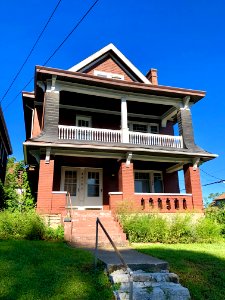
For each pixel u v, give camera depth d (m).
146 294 5.44
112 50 19.20
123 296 5.40
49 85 14.80
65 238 10.45
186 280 6.51
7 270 6.31
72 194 16.62
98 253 8.20
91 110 18.31
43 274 6.19
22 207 15.46
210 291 6.21
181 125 16.81
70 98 16.84
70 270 6.50
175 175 19.27
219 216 15.20
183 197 15.09
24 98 17.25
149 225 11.63
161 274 6.35
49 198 12.89
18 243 9.05
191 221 13.72
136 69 19.34
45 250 8.27
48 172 13.30
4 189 16.50
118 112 18.81
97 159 16.95
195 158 16.05
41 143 13.14
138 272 6.45
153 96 16.72
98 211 13.08
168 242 11.38
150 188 18.55
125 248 9.41
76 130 14.96
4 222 10.65
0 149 22.78
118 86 15.66
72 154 14.30
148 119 19.77
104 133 15.58
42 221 11.34
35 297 5.17
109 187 17.23
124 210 12.63
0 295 5.15
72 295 5.36
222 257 8.58
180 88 16.69
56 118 14.37
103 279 6.05
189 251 9.23
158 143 16.34
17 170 18.62
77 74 14.74
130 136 15.95
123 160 14.98
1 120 20.23
